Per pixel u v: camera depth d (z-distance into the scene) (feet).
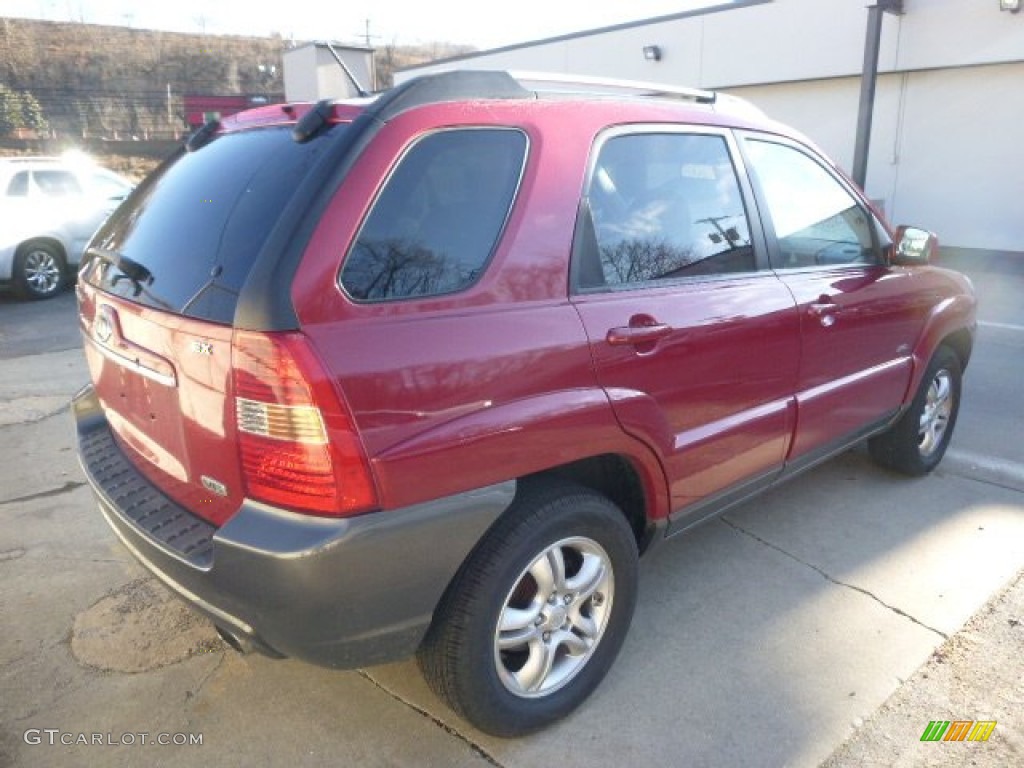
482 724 7.82
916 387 13.39
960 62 37.93
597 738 8.25
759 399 10.07
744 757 7.98
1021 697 8.77
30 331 27.94
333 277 6.48
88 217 35.68
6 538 12.44
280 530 6.43
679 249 9.23
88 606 10.57
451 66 63.67
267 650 7.07
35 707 8.70
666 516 9.18
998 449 15.87
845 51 41.63
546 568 7.93
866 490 14.05
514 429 7.21
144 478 8.53
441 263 7.11
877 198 43.21
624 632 8.98
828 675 9.18
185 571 7.01
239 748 8.13
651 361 8.44
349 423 6.33
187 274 7.33
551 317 7.63
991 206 39.22
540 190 7.80
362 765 7.91
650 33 50.55
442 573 7.01
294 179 6.95
